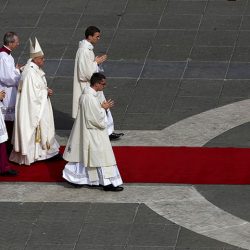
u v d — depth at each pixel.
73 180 58.94
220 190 58.16
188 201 57.16
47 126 61.69
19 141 61.53
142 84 72.06
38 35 79.38
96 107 57.22
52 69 74.62
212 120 66.62
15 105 62.00
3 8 83.62
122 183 58.78
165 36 78.56
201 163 61.16
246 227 54.25
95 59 63.91
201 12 81.75
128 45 77.50
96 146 57.81
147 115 67.75
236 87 71.00
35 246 53.34
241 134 64.56
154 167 61.00
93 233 54.34
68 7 83.38
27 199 58.16
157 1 83.75
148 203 57.16
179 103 69.25
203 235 53.66
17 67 63.31
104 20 81.12
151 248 52.69
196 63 74.56
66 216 56.22
